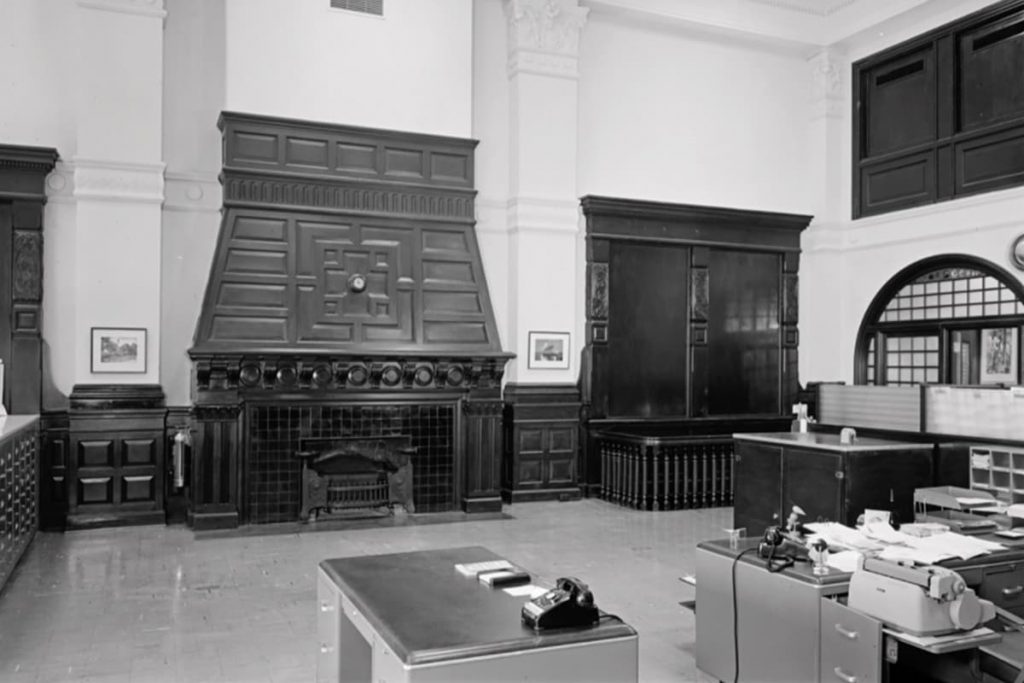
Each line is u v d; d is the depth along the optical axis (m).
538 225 9.74
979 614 3.01
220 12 8.61
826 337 11.36
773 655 3.49
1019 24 9.20
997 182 9.37
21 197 7.82
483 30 9.84
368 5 8.87
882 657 3.01
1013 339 9.26
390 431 8.53
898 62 10.70
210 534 7.61
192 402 8.24
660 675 4.17
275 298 8.24
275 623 5.03
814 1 11.04
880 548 3.64
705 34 10.95
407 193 8.94
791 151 11.41
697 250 10.70
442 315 8.88
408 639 2.39
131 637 4.75
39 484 7.69
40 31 8.06
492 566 3.25
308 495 8.19
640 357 10.39
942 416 5.69
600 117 10.36
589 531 7.85
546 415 9.63
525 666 2.37
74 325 8.09
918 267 10.27
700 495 9.27
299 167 8.51
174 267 8.44
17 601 5.45
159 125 8.16
